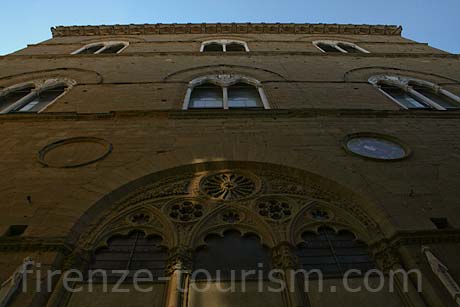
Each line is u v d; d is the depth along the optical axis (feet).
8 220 19.44
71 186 22.13
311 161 25.26
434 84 43.80
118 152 25.84
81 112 32.68
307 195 22.77
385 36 74.49
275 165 24.86
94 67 46.55
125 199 21.79
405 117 32.45
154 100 35.86
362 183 22.94
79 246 18.25
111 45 63.87
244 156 25.66
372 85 42.01
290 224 20.18
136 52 53.16
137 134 28.48
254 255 18.62
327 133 29.35
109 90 38.29
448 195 22.30
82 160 24.97
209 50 62.54
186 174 24.27
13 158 25.14
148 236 19.66
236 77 43.39
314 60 51.49
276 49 60.75
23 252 17.12
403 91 42.98
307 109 32.27
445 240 18.24
